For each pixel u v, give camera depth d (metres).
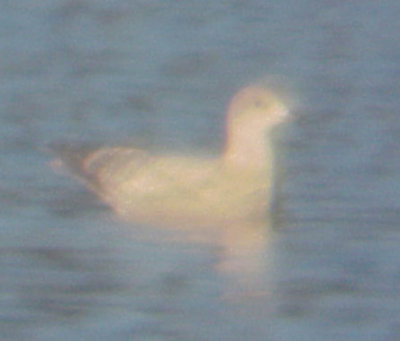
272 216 17.98
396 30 32.28
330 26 32.81
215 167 18.06
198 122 24.27
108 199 18.25
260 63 29.55
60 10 33.38
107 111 24.77
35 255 17.20
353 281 16.61
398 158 21.25
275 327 15.64
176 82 27.44
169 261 17.06
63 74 27.52
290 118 18.34
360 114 23.91
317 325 15.66
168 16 33.41
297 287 16.56
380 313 15.92
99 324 15.64
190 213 17.88
